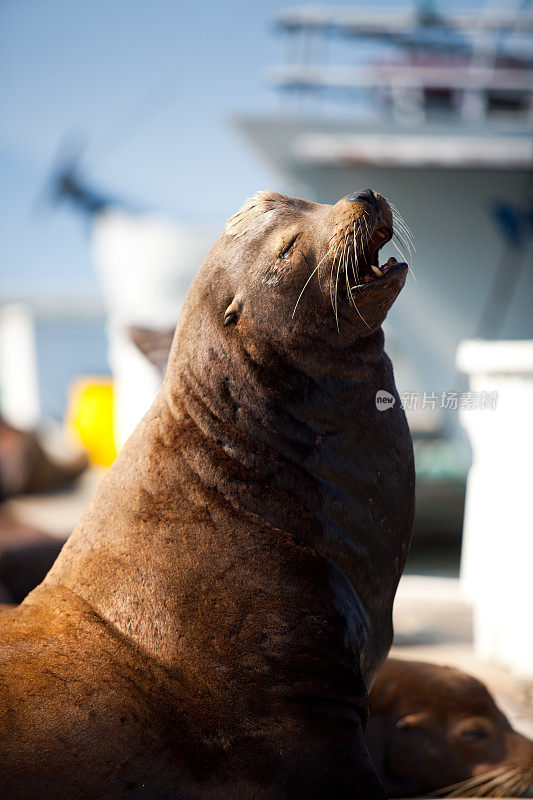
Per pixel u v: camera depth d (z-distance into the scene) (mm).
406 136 16109
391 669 3992
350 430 3227
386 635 3393
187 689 2883
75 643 2930
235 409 3199
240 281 3271
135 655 2916
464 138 16078
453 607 7445
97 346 22938
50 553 7680
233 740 2863
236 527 3051
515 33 16062
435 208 16375
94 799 2711
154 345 8195
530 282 16891
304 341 3180
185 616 2951
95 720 2760
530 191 16125
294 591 3010
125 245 16156
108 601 3029
